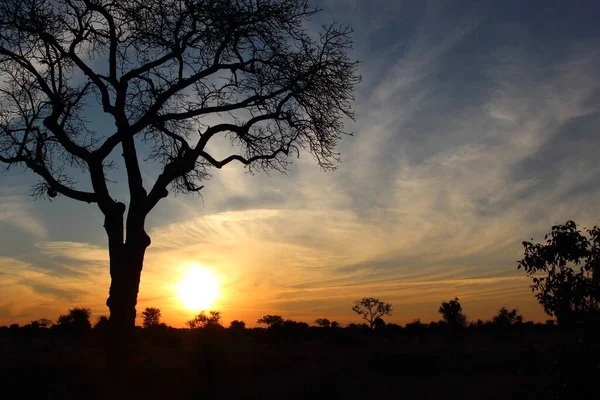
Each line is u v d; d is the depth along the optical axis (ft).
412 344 141.79
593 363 27.48
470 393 46.52
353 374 59.36
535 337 159.02
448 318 237.66
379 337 188.34
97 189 42.63
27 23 41.93
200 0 43.80
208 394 43.24
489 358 79.36
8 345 127.65
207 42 45.34
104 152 42.80
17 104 46.85
